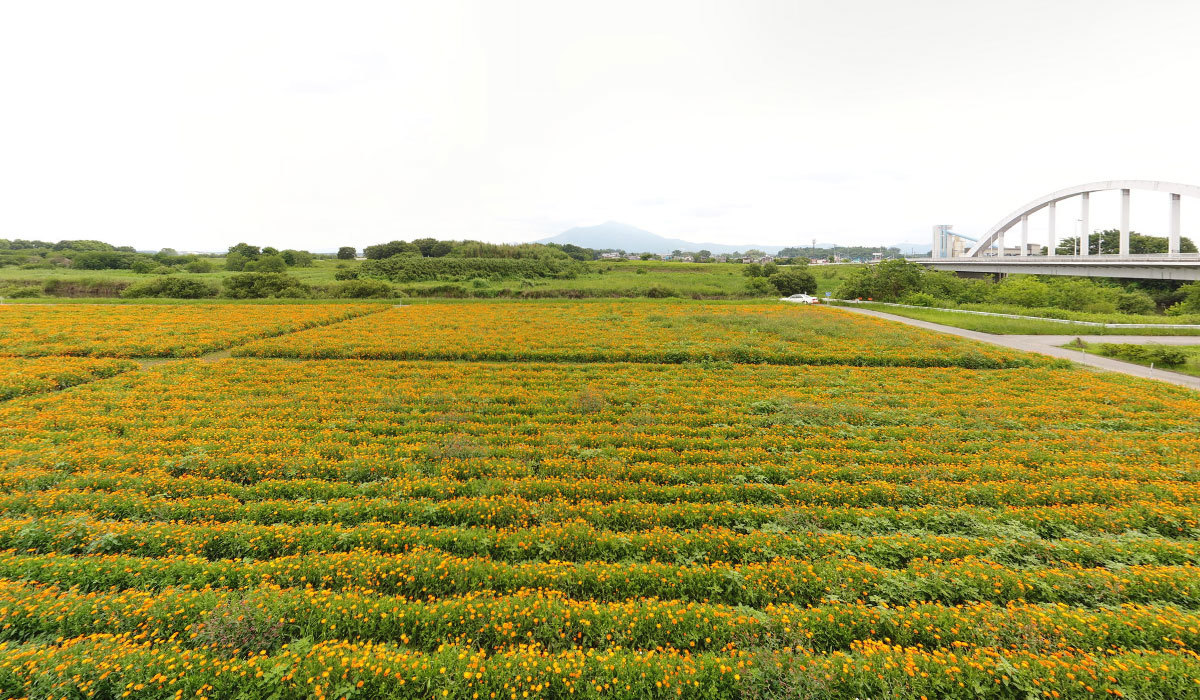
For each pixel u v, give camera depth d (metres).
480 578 10.06
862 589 9.80
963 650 8.30
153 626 8.66
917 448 16.97
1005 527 11.95
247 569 10.15
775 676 7.61
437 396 23.19
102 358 31.22
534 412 21.84
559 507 12.80
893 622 8.73
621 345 35.75
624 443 17.78
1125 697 7.15
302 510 12.69
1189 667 7.46
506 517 12.64
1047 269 79.94
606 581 9.99
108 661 7.61
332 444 17.06
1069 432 18.59
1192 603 9.44
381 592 9.95
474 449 16.64
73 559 10.30
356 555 10.57
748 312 56.38
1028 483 14.49
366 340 37.22
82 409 20.83
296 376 27.16
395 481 14.31
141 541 11.11
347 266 119.75
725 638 8.58
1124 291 78.25
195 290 70.56
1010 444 17.34
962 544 11.16
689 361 32.34
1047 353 34.38
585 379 27.70
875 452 16.61
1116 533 11.95
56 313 49.50
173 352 32.84
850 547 11.14
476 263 111.12
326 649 8.06
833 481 14.79
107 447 16.44
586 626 8.73
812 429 19.16
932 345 34.94
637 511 12.60
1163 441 17.42
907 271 72.94
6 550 10.80
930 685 7.48
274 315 49.88
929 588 9.71
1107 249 130.88
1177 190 76.81
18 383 23.75
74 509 12.49
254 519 12.48
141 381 25.92
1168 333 41.06
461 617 8.87
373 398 23.16
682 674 7.61
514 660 7.90
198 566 10.16
